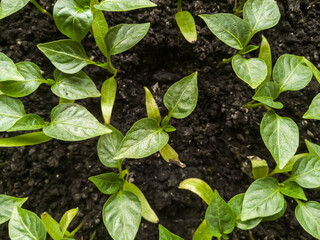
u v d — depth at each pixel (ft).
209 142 0.48
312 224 0.38
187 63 0.50
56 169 0.47
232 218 0.37
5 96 0.41
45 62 0.49
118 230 0.38
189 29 0.45
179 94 0.40
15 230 0.36
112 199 0.40
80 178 0.47
